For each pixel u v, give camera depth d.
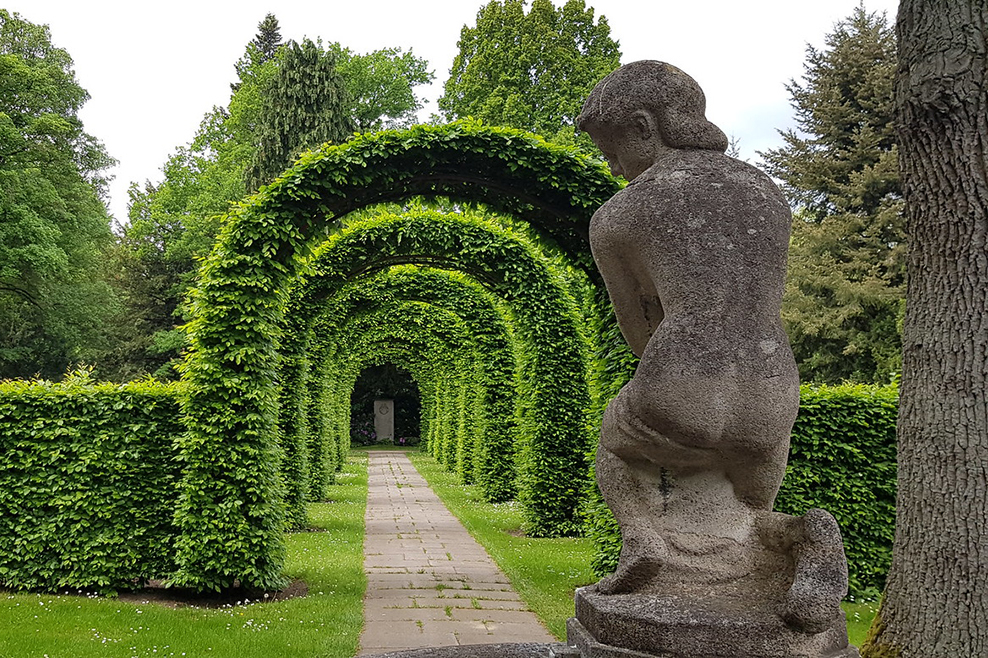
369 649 5.39
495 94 23.33
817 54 22.58
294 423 11.51
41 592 7.17
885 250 19.77
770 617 2.11
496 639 5.68
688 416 2.26
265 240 7.02
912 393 4.48
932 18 4.29
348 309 15.16
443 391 24.78
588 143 21.78
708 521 2.38
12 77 21.31
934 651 4.24
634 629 2.19
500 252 10.57
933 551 4.30
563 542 10.42
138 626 5.87
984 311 4.20
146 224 32.91
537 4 24.19
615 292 2.59
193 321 7.19
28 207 20.98
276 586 7.09
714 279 2.31
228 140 29.50
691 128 2.56
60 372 30.34
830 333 18.98
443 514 13.66
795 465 7.45
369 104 29.08
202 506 6.97
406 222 10.27
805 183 21.23
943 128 4.29
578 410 11.05
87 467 7.25
